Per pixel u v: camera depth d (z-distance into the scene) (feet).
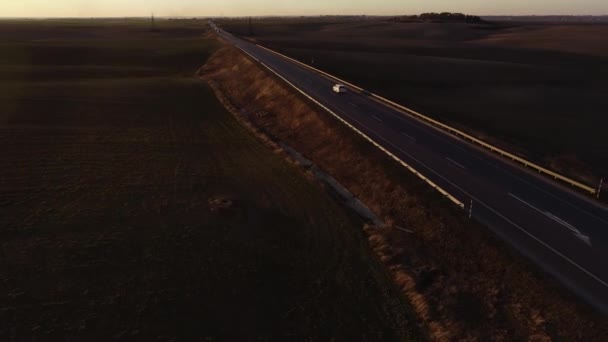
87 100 183.83
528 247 64.90
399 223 79.56
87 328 53.98
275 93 182.09
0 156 113.70
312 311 58.44
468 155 107.65
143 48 379.35
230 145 131.75
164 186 98.84
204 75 265.75
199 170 109.81
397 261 69.21
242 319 56.65
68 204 87.97
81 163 111.65
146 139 134.51
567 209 78.02
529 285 56.18
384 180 93.76
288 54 305.73
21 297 59.16
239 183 102.17
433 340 52.85
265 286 63.67
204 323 55.67
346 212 87.86
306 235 78.48
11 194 91.35
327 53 324.80
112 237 75.66
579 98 190.90
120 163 112.68
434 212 77.61
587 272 58.75
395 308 58.90
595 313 50.19
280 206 90.22
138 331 53.83
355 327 55.42
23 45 371.15
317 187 99.71
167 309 57.98
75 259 68.54
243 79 226.17
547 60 320.29
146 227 79.61
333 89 183.73
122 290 61.52
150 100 188.75
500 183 89.86
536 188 87.45
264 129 151.23
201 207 88.53
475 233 68.85
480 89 208.03
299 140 134.31
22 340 51.55
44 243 72.90
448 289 59.77
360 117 142.00
